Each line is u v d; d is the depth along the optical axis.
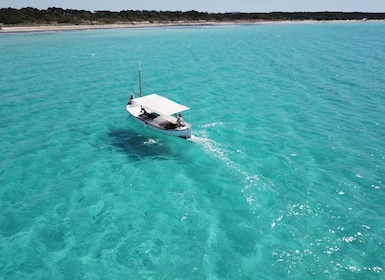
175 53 79.69
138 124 30.05
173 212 19.03
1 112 35.00
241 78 53.47
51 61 65.69
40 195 20.48
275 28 163.62
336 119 34.03
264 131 30.88
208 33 132.12
